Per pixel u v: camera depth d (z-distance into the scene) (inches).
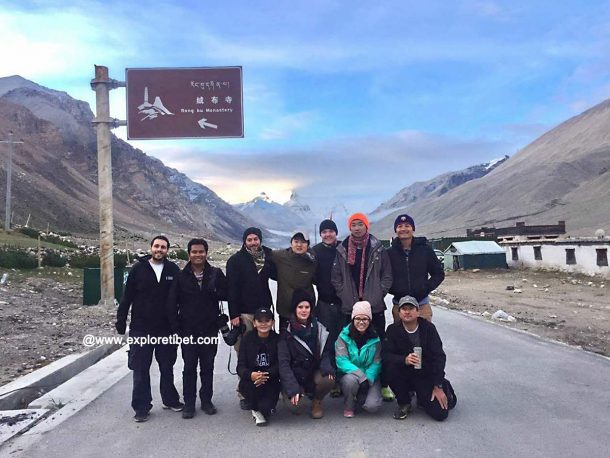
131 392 279.3
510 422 223.6
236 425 227.5
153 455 195.6
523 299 770.2
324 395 233.3
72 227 3395.7
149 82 605.0
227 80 614.2
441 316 560.4
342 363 236.8
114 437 214.4
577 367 319.9
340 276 256.1
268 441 207.3
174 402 249.0
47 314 529.0
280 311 255.1
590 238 1049.5
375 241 257.8
